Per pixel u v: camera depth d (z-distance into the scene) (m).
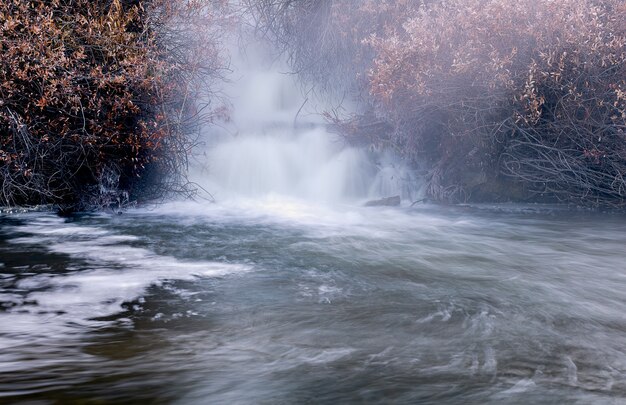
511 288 5.54
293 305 4.89
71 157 9.40
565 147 10.29
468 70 9.59
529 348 3.97
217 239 7.69
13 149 9.01
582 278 5.96
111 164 9.70
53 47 8.73
